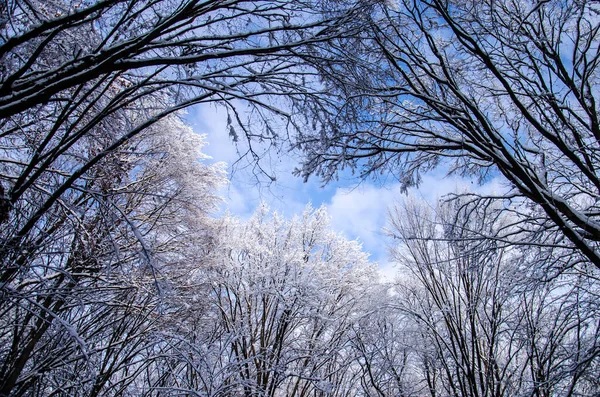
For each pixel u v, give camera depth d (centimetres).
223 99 464
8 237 501
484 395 913
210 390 800
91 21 377
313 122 509
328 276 1291
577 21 550
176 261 970
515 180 497
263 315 1178
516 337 932
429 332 1106
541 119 629
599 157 601
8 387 552
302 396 1137
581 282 639
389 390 1191
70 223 622
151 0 409
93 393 691
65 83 358
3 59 362
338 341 1251
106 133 578
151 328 880
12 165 616
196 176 987
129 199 859
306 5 439
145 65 380
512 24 622
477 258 584
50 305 660
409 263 1181
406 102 657
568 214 482
